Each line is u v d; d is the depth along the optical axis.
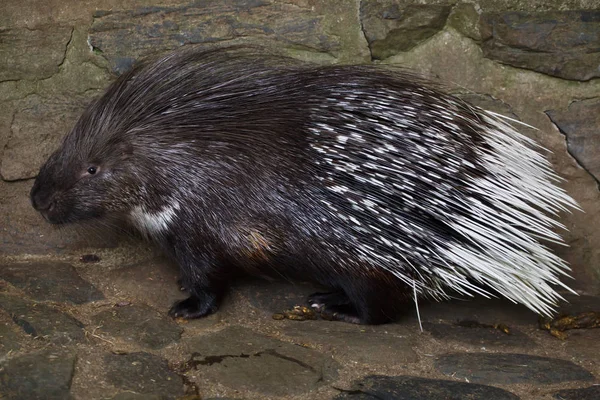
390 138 2.57
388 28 2.81
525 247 2.60
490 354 2.56
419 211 2.56
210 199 2.62
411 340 2.60
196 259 2.64
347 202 2.57
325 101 2.62
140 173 2.63
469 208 2.56
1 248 2.82
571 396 2.44
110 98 2.66
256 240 2.62
